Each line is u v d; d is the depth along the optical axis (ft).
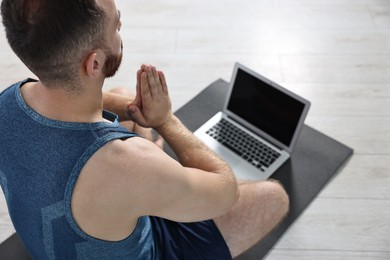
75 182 2.84
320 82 7.61
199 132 6.37
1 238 5.91
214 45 8.28
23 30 2.63
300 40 8.27
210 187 3.55
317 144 6.61
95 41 2.77
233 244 4.73
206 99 7.23
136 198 3.04
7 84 7.77
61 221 3.00
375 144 6.73
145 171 3.01
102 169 2.87
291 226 5.90
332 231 5.87
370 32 8.32
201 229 4.52
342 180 6.32
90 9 2.66
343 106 7.25
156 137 6.30
